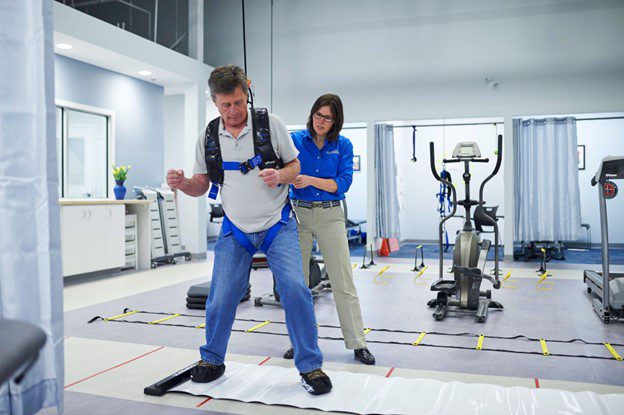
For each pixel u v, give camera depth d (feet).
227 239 8.17
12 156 6.18
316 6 30.53
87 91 23.31
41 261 6.23
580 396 7.75
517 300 16.42
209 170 8.07
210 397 7.89
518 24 27.27
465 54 28.04
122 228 22.18
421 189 38.88
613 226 35.76
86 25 20.12
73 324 12.89
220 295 8.20
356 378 8.58
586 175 36.04
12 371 2.04
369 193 29.73
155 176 27.78
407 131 38.75
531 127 27.68
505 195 27.37
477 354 10.33
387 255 30.30
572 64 26.58
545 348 10.71
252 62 31.73
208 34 32.48
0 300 6.14
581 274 22.40
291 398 7.77
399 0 29.07
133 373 9.08
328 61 30.32
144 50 23.38
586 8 26.37
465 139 37.55
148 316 13.84
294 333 8.05
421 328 12.65
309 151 9.62
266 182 7.32
